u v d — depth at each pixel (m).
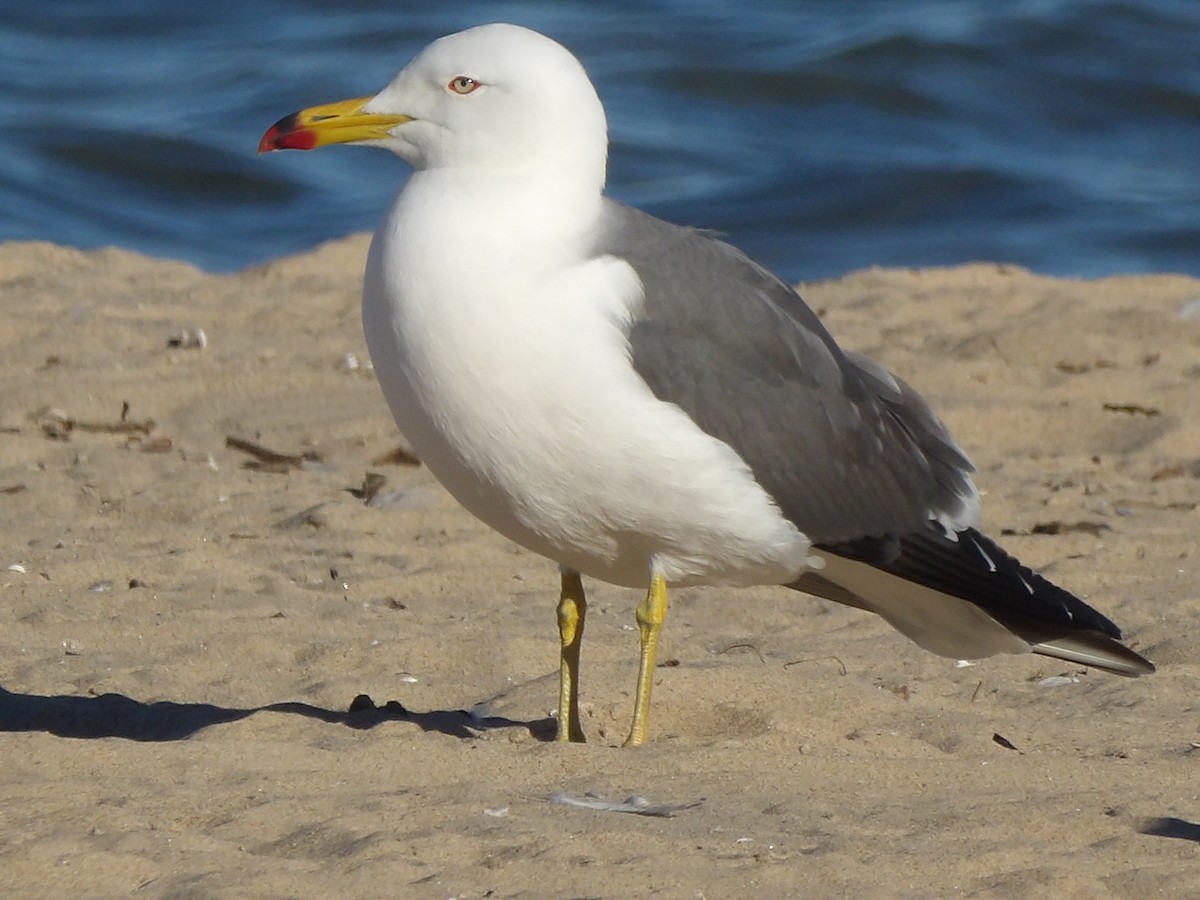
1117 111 38.31
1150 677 11.21
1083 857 8.03
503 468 9.46
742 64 39.69
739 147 36.31
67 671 11.06
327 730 9.84
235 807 8.42
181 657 11.36
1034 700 10.90
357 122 10.02
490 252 9.36
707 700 10.62
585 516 9.59
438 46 9.91
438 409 9.42
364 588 12.82
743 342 9.84
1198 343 20.17
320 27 43.00
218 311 20.67
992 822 8.43
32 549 13.28
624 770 9.15
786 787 8.92
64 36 42.75
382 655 11.41
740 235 32.69
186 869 7.64
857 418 10.32
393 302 9.45
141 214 32.94
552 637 11.86
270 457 15.95
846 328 20.58
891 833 8.29
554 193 9.62
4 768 8.94
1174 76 39.25
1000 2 42.62
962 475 10.96
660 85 38.94
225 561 13.16
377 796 8.51
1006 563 10.64
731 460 9.59
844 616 12.58
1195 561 13.82
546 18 43.47
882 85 38.91
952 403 17.92
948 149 36.31
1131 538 14.32
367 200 34.03
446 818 8.23
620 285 9.45
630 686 10.92
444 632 11.89
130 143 35.19
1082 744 10.02
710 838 8.12
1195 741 10.10
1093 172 35.47
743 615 12.58
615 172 35.12
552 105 9.66
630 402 9.30
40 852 7.74
